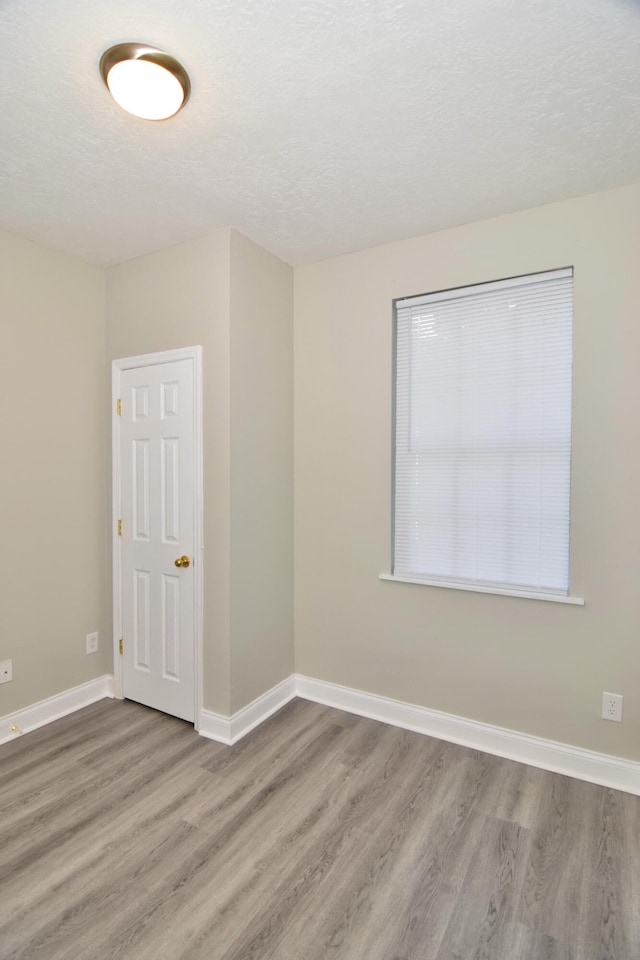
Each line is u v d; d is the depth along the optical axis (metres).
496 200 2.15
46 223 2.33
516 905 1.53
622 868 1.66
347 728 2.56
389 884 1.60
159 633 2.66
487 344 2.38
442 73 1.44
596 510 2.11
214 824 1.85
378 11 1.24
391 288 2.57
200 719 2.49
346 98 1.53
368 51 1.36
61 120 1.61
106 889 1.57
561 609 2.19
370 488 2.66
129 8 1.23
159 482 2.62
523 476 2.31
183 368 2.51
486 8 1.23
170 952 1.37
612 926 1.46
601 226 2.08
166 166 1.88
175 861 1.68
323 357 2.79
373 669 2.68
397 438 2.63
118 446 2.79
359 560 2.71
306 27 1.29
